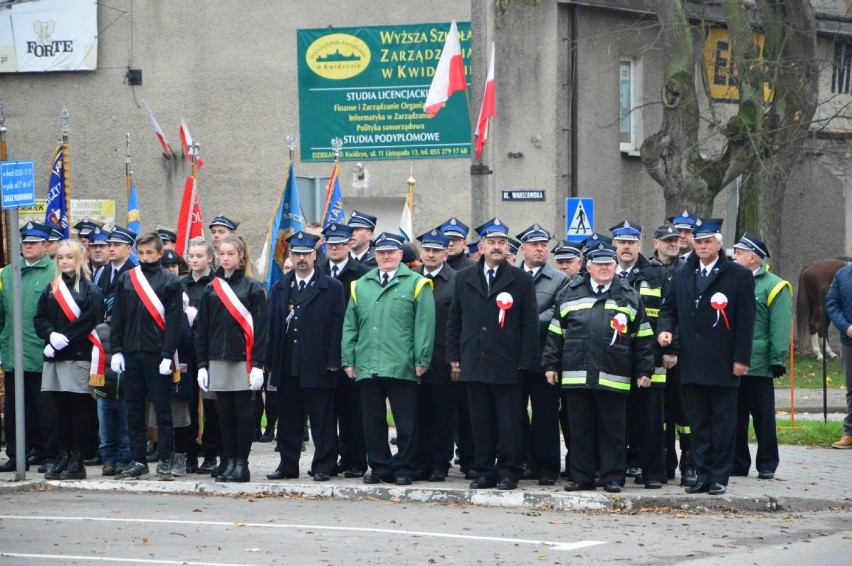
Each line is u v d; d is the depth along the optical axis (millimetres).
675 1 25094
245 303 13156
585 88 27094
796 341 28828
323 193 19781
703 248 12508
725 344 12391
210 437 14430
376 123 27922
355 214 15305
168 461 13555
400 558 9523
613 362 12445
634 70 28297
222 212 29125
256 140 28828
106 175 29734
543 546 10062
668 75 25328
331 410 13609
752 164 25859
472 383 12773
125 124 29609
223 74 28953
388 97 27812
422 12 27531
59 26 29672
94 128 29750
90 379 13414
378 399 13227
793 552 9953
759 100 25688
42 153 30000
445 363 13398
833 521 11555
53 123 29922
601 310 12508
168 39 29250
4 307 14203
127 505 12188
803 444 16719
